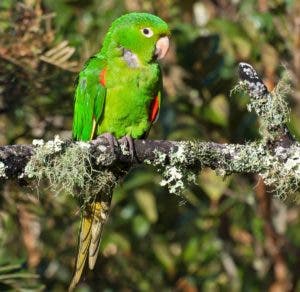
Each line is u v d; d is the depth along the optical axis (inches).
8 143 452.1
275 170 318.0
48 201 453.7
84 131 406.3
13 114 453.7
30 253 509.0
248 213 544.4
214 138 507.8
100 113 399.9
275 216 573.3
